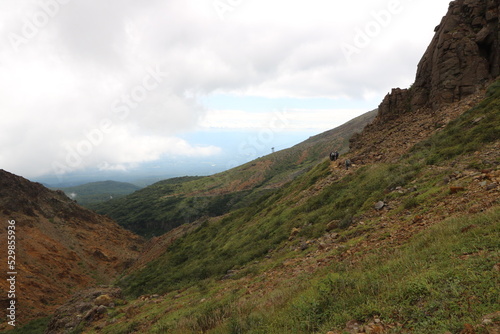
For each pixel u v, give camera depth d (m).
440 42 24.56
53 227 71.75
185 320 8.31
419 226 8.37
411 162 17.12
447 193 10.19
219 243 31.25
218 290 12.27
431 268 4.75
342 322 4.29
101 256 70.62
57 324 17.25
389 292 4.47
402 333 3.29
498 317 2.77
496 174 9.51
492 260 4.14
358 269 6.40
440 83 24.16
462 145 15.00
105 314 16.41
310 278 7.75
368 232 10.72
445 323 3.10
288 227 19.47
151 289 24.92
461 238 5.60
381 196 14.42
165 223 146.50
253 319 5.91
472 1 23.59
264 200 42.25
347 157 28.97
